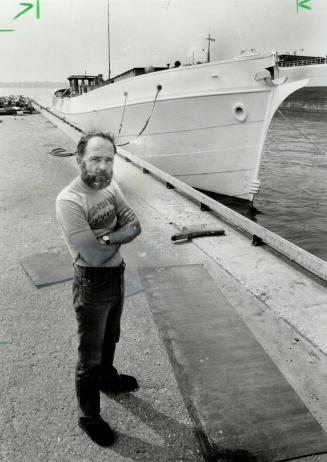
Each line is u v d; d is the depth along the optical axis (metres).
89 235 1.85
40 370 2.79
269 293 3.85
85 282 1.94
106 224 1.96
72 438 2.26
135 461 2.13
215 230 5.41
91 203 1.89
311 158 18.28
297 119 38.19
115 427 2.35
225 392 2.60
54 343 3.09
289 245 4.39
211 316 3.48
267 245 5.08
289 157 18.64
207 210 6.59
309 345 3.13
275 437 2.25
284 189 12.71
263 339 3.19
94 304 1.98
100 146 1.80
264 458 2.13
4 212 6.41
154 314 3.51
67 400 2.52
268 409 2.46
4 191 7.66
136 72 10.66
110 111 11.59
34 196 7.33
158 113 9.51
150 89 9.54
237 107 8.60
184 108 9.02
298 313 3.51
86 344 2.06
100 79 19.64
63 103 21.50
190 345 3.09
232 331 3.27
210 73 8.53
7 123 20.94
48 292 3.85
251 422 2.36
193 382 2.69
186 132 9.38
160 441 2.26
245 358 2.94
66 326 3.31
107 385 2.55
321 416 2.44
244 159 9.23
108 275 1.96
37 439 2.24
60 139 14.91
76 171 9.44
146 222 6.04
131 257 4.75
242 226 5.32
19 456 2.13
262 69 8.13
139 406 2.51
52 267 4.34
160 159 10.28
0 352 2.97
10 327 3.29
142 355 2.98
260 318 3.49
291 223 9.46
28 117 25.11
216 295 3.85
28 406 2.47
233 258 4.66
